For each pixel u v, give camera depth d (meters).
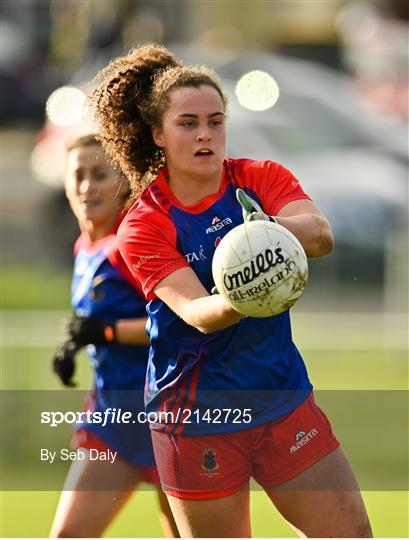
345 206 48.03
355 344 39.06
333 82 56.56
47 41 96.06
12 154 86.75
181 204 15.91
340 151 50.72
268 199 16.14
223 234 15.77
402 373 35.91
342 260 47.50
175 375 16.08
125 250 15.97
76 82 59.84
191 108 15.67
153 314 16.00
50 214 54.16
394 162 50.59
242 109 50.19
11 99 91.75
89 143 19.58
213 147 15.70
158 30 70.06
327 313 44.50
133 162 17.25
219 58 55.06
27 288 48.38
